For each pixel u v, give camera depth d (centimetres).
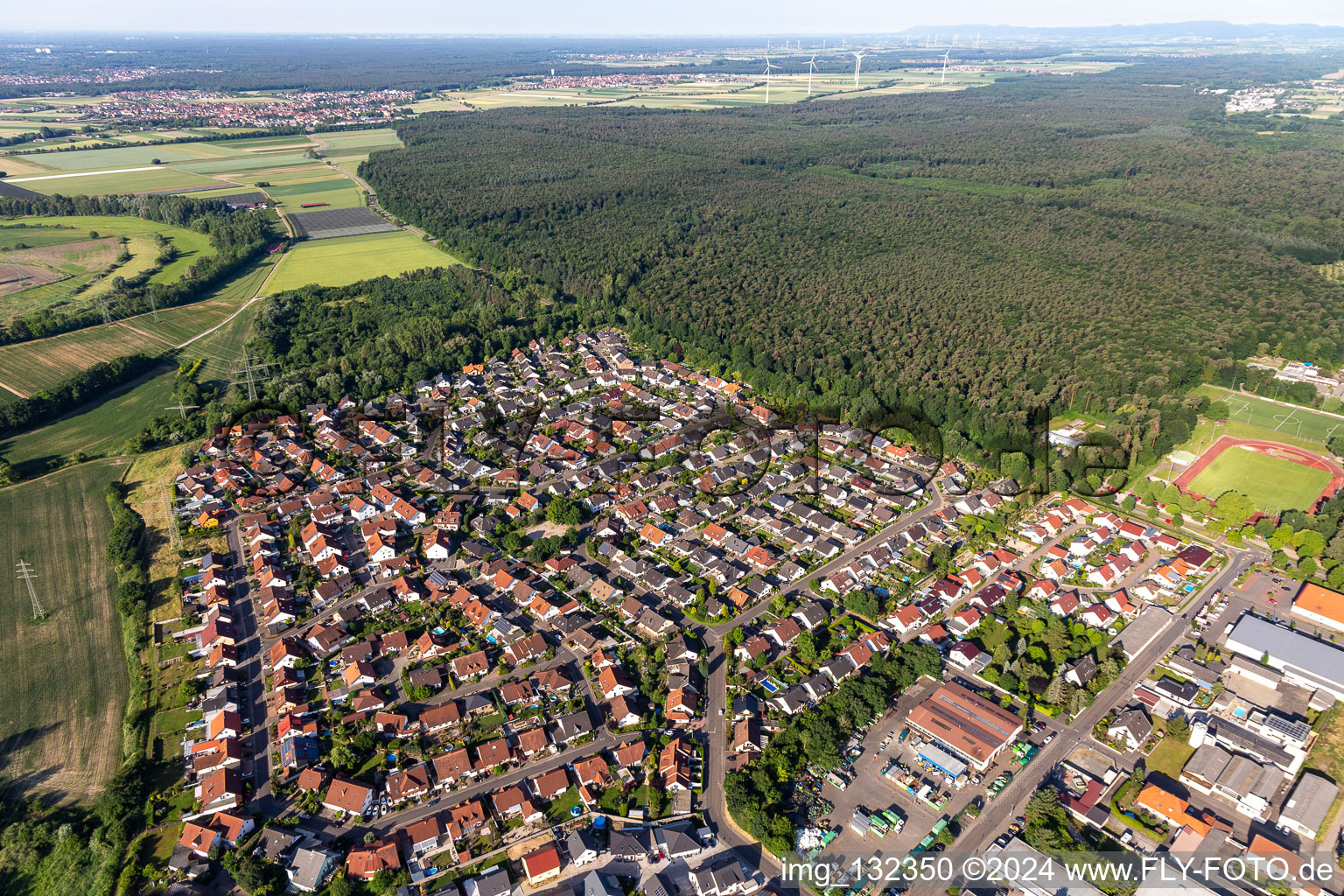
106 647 15125
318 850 11006
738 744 12875
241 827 11362
